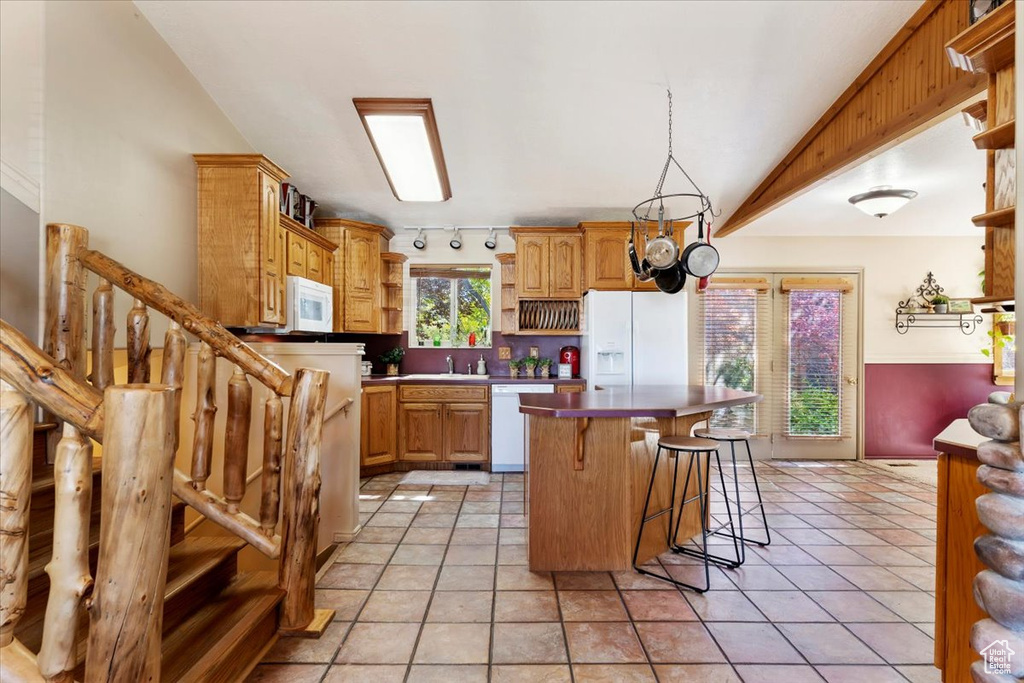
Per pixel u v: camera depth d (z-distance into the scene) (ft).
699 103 9.44
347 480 9.64
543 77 8.69
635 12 7.28
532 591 7.63
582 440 8.24
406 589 7.66
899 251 16.92
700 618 6.87
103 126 6.95
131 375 6.55
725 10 7.24
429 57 8.25
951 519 5.08
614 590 7.68
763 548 9.30
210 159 8.80
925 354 16.85
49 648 3.35
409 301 17.24
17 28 6.01
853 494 12.82
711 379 17.02
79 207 6.60
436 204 14.55
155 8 7.48
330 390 9.62
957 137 9.88
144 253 7.70
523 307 16.70
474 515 11.09
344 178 12.59
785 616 6.93
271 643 6.09
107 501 3.46
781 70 8.52
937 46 7.20
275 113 9.84
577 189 13.30
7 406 3.14
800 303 17.01
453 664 5.85
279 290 9.99
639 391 10.73
